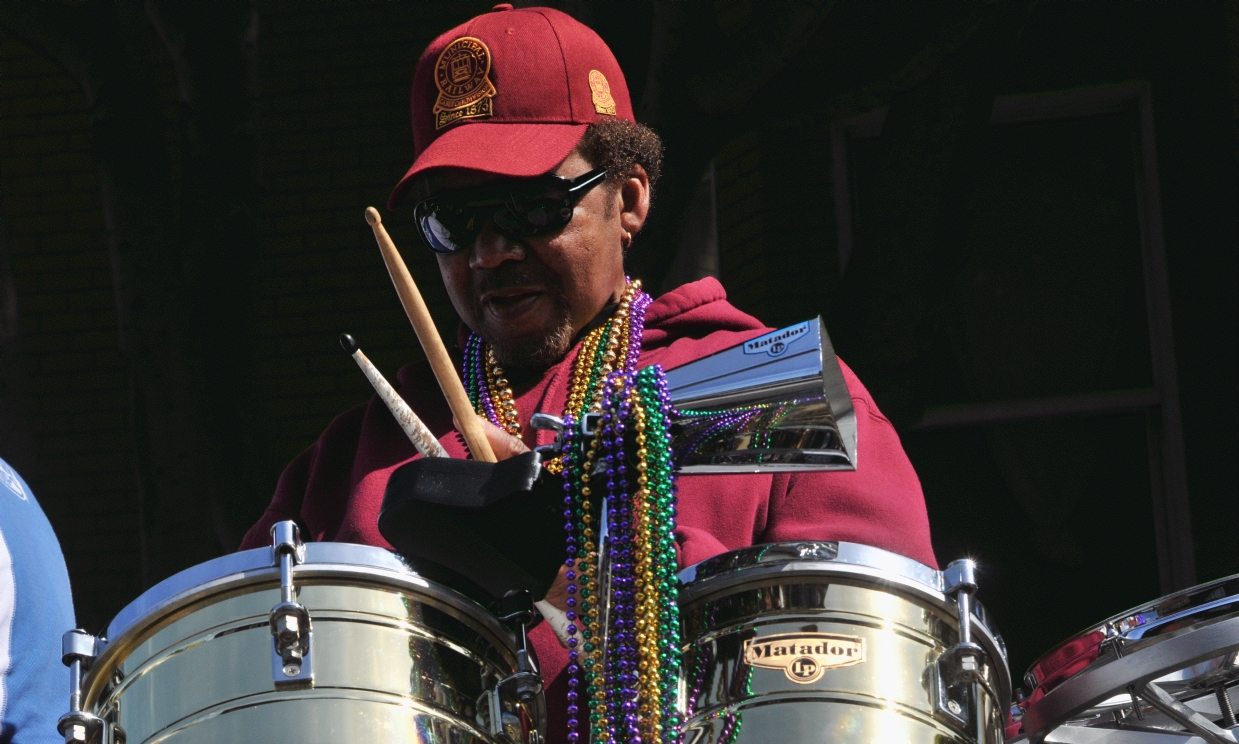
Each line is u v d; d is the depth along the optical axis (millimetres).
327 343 15406
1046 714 5172
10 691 5578
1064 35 13898
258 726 4160
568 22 5656
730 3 14094
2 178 15852
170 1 11203
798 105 10398
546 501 4473
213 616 4320
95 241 15766
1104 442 13758
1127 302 13812
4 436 12266
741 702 4270
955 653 4289
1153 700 5023
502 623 4500
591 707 4422
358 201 15570
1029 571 13711
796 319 14133
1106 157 13945
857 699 4230
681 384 4531
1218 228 13648
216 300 11133
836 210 14234
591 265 5441
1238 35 13844
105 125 11195
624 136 5508
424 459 4477
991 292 13922
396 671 4273
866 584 4367
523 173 5188
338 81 15688
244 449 11023
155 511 10953
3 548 5707
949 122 10383
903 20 13711
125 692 4387
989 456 13859
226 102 11266
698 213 12742
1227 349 13547
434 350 4930
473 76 5441
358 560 4352
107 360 15641
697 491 5137
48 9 11234
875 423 5301
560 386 5523
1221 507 13391
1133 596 13539
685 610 4457
